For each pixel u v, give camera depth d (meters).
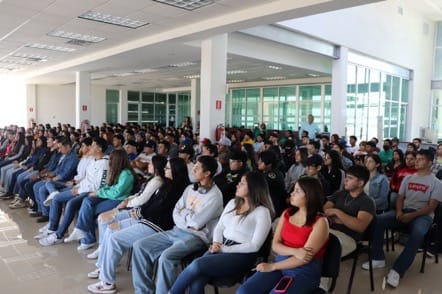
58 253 3.60
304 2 4.98
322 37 9.02
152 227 2.88
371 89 12.44
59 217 4.04
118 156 3.71
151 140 6.32
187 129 9.56
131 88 20.30
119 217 3.22
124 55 9.06
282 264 2.11
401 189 3.57
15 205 5.30
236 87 18.38
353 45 10.41
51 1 5.36
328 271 2.16
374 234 3.23
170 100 22.48
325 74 13.29
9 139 8.01
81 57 10.40
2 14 6.06
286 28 8.00
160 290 2.45
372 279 2.96
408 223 3.37
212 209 2.67
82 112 12.48
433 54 16.23
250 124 18.12
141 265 2.62
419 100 15.58
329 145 6.57
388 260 3.62
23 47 8.92
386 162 6.80
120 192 3.60
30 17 6.23
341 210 2.97
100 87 19.61
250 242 2.31
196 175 2.74
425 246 3.38
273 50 9.85
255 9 5.54
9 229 4.32
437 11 14.73
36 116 17.44
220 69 7.46
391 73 13.60
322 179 3.80
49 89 17.77
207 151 4.32
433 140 15.38
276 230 2.33
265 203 2.39
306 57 11.34
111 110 20.33
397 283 3.03
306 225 2.14
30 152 6.59
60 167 4.86
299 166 4.59
